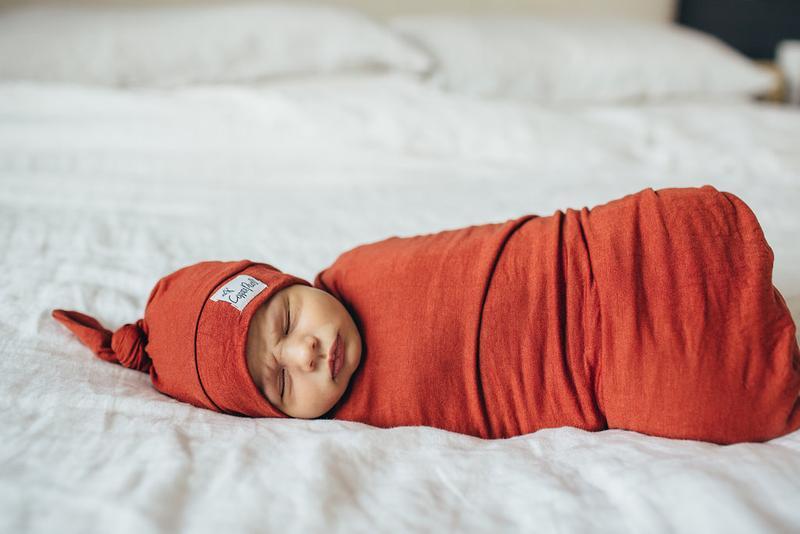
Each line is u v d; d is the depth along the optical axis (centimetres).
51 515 54
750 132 185
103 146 172
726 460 59
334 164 168
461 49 219
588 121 191
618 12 290
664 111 203
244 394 77
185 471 60
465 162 168
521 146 174
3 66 185
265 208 141
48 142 171
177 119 181
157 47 195
